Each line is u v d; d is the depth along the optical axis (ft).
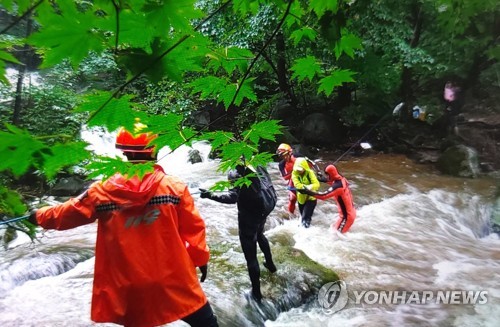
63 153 2.18
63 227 6.70
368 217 23.43
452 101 38.01
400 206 25.30
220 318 11.89
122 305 6.53
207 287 13.78
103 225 6.64
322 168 34.19
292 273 15.24
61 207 6.64
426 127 40.09
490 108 41.81
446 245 20.80
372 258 18.31
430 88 40.27
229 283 14.19
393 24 30.14
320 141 40.73
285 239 19.26
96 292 6.71
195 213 7.06
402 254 19.07
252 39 20.39
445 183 30.30
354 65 33.14
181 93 32.07
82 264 16.22
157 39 2.22
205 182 28.55
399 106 41.01
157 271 6.52
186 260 6.82
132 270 6.43
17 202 4.67
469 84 36.19
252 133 3.31
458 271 17.66
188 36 2.35
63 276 14.98
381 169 33.99
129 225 6.50
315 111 44.01
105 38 2.13
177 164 34.91
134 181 6.52
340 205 20.71
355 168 34.30
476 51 30.17
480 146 36.42
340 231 20.72
